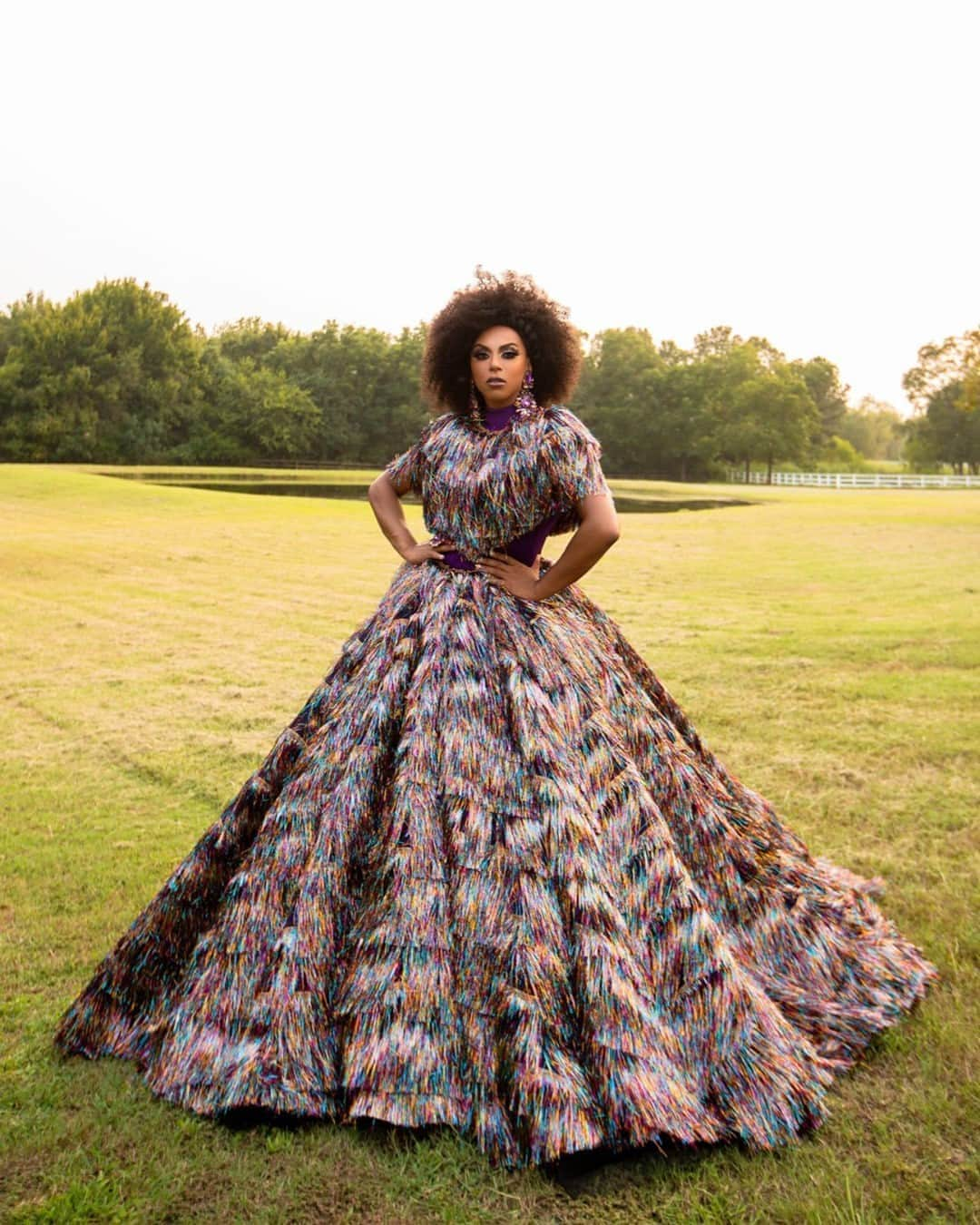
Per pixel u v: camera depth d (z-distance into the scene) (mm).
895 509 29734
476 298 3199
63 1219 2297
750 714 6867
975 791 5242
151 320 80438
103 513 26312
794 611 11141
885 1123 2605
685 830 3064
